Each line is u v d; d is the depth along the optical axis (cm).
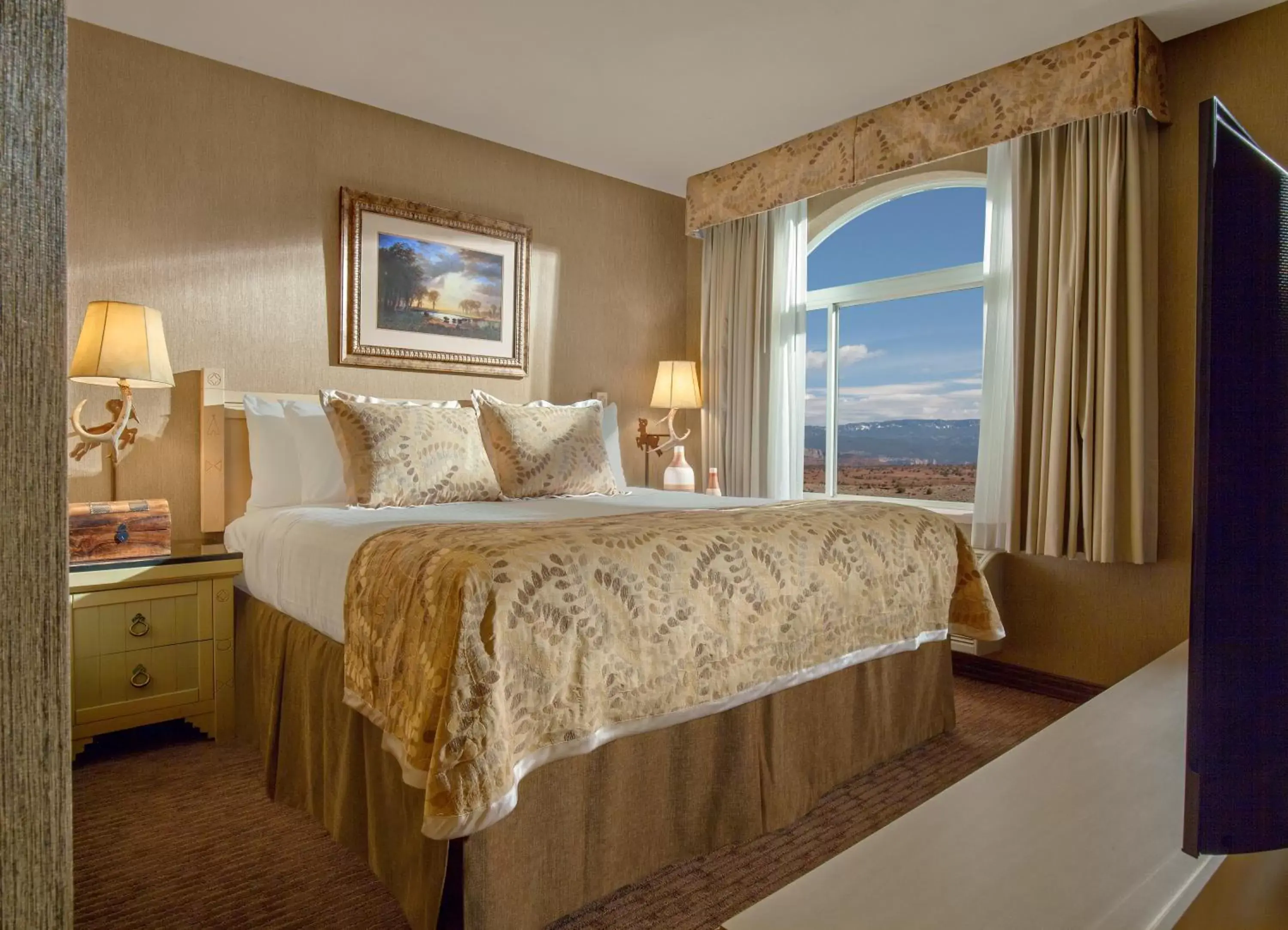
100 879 183
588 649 166
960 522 397
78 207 298
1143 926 71
